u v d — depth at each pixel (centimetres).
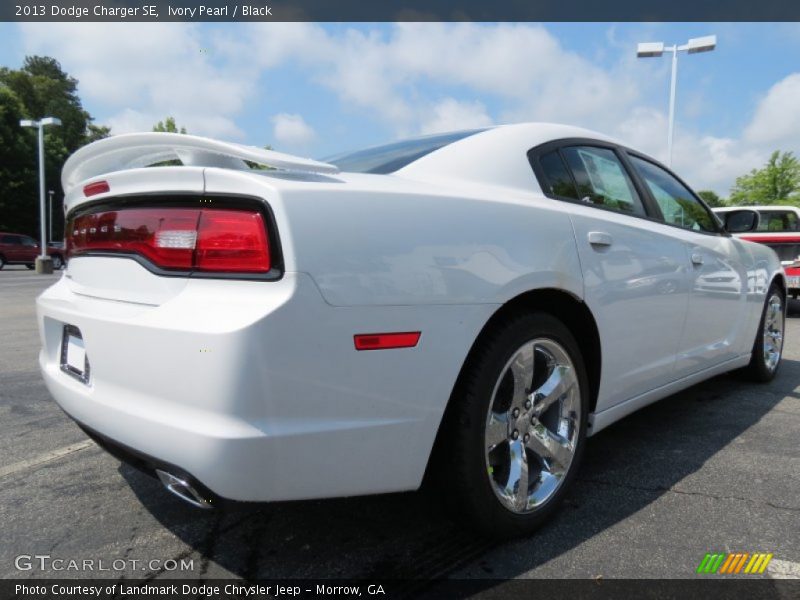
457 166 210
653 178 297
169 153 199
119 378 156
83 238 186
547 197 220
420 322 159
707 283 296
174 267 151
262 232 141
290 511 213
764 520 207
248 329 134
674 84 1438
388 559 182
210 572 177
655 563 180
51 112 5500
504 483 190
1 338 625
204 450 135
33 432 307
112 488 236
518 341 185
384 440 156
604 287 218
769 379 410
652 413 336
